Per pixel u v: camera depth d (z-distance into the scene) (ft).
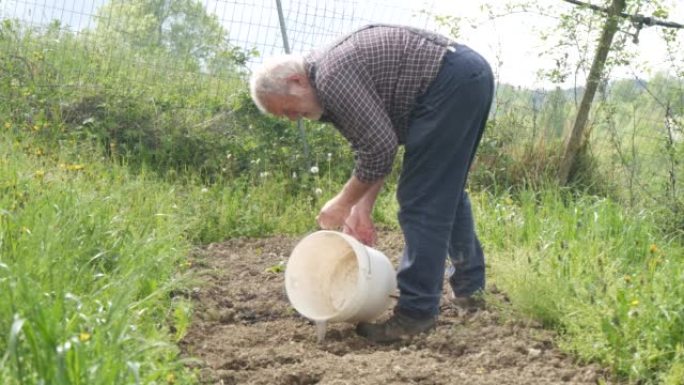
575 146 29.50
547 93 30.68
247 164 29.81
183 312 15.83
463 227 17.37
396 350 16.30
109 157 28.91
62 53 31.81
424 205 15.96
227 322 17.90
